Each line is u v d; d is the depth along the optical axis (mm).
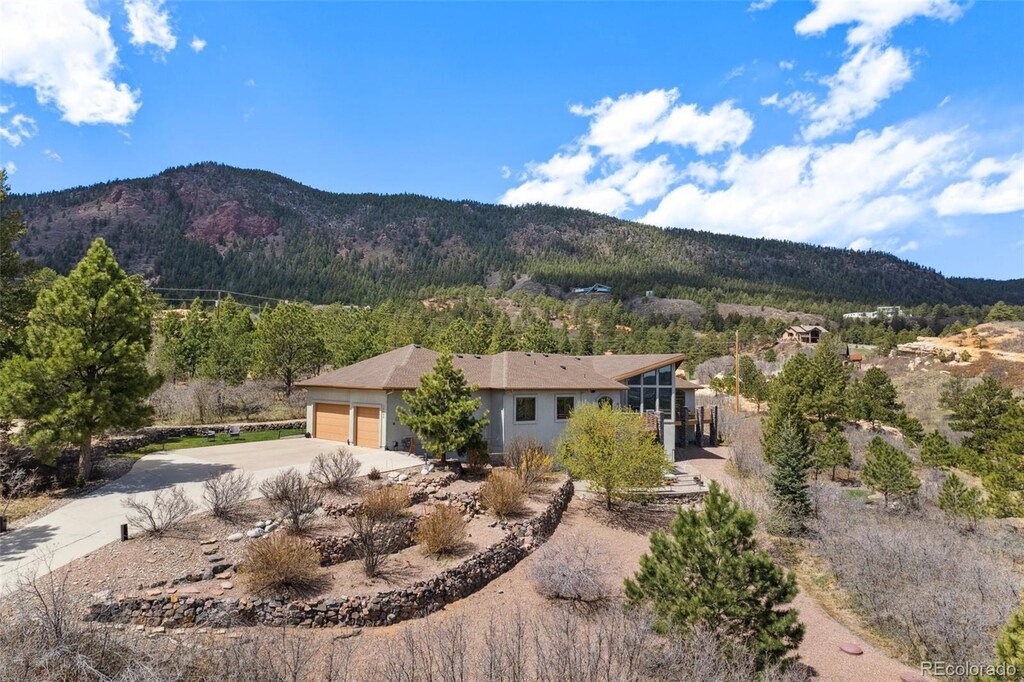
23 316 20734
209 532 13281
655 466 19938
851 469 29031
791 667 10047
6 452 16906
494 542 15398
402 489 16578
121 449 22344
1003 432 26281
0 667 6863
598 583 13609
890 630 13023
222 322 51156
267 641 9156
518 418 24703
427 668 9047
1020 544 18516
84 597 9758
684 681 8094
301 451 23125
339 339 44844
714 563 9781
